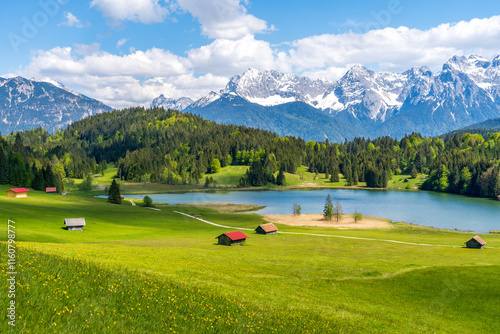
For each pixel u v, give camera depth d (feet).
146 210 501.56
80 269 84.89
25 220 299.99
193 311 82.38
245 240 328.49
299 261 221.05
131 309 70.49
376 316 132.57
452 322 137.49
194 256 206.28
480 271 200.03
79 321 57.31
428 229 449.06
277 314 104.27
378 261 234.38
